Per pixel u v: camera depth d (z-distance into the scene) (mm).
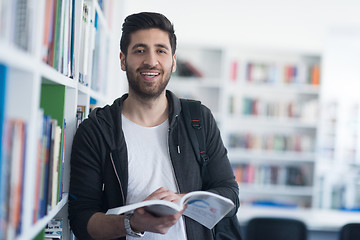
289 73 5469
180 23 5645
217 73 5645
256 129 5699
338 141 5715
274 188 5398
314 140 5488
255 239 2957
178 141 1621
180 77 5398
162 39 1612
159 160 1603
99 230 1468
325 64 5820
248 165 5422
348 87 5812
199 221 1542
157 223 1340
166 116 1688
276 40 5723
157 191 1396
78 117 1771
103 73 2549
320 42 5734
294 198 5660
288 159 5480
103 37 2484
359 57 5832
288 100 5688
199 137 1655
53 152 1258
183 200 1251
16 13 879
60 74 1295
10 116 967
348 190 5469
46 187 1193
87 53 1866
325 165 5648
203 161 1633
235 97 5441
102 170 1581
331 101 5703
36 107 999
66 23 1397
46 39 1132
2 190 821
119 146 1568
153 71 1590
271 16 5715
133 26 1613
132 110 1655
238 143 5418
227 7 5688
